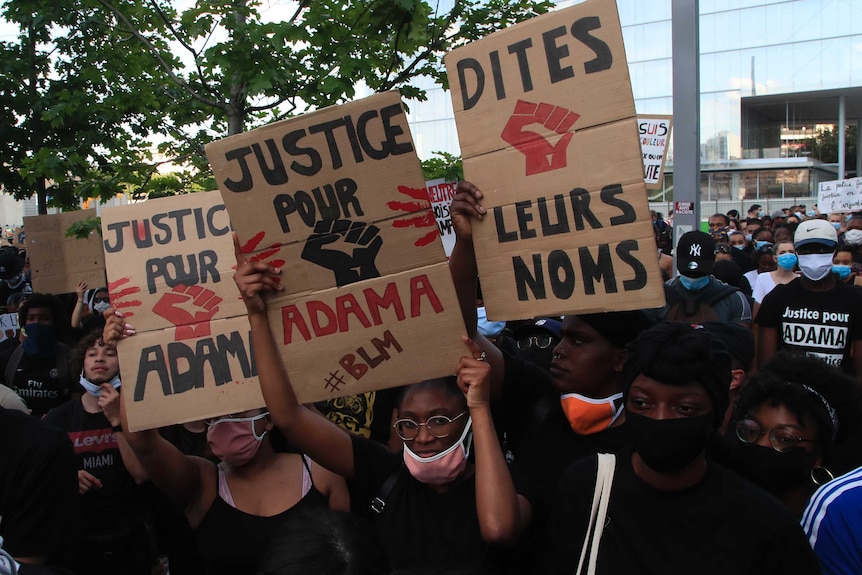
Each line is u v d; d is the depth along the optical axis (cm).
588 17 226
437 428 233
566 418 261
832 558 198
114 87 604
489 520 211
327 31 462
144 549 365
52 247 694
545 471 246
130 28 508
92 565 347
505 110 240
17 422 249
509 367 283
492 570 224
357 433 374
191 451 365
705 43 3872
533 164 237
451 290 241
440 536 231
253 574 266
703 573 176
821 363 235
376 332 245
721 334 344
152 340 287
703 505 183
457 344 241
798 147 4481
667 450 180
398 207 240
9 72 802
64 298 778
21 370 530
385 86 518
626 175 224
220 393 281
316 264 246
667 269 852
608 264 229
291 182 243
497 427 287
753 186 3872
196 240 293
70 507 255
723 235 1365
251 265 248
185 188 603
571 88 230
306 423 257
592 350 246
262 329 252
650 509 187
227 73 475
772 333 518
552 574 203
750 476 229
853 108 4069
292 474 283
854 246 918
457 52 246
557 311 237
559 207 234
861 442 234
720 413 188
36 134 804
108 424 359
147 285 290
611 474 196
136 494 359
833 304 496
